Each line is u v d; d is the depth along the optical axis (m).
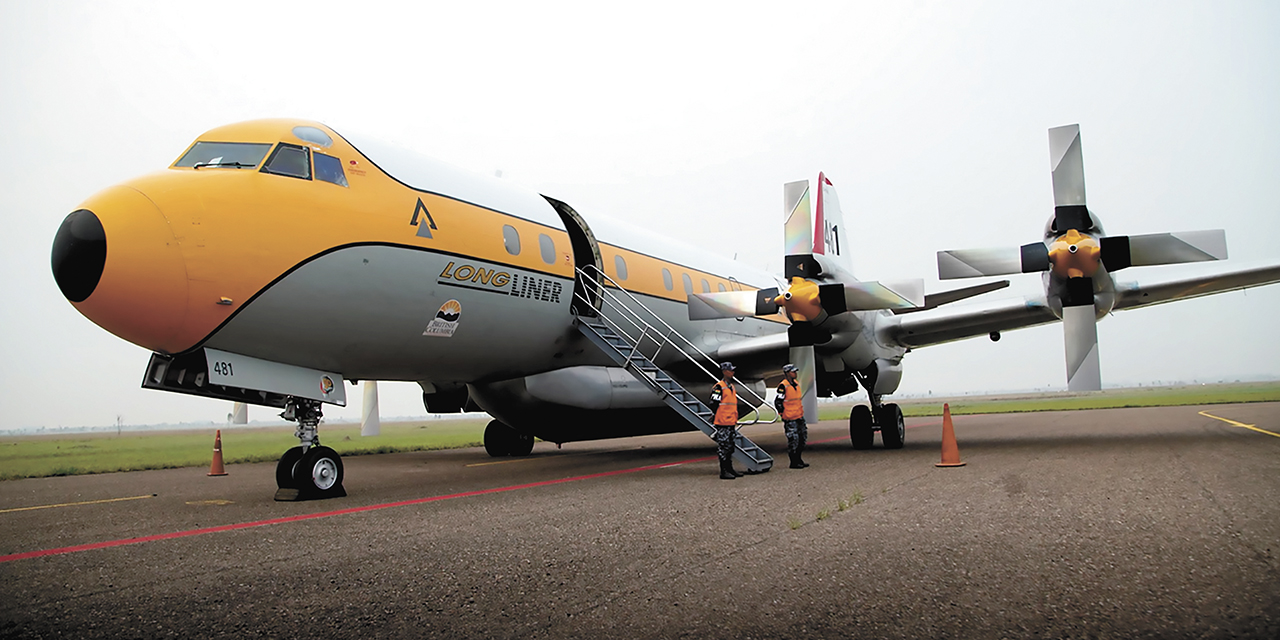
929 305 11.54
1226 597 3.12
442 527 5.50
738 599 3.39
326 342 7.31
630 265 11.43
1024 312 10.68
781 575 3.78
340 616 3.30
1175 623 2.83
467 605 3.42
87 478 11.02
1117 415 20.67
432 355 8.48
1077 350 9.63
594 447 16.11
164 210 6.22
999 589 3.38
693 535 4.88
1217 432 12.11
